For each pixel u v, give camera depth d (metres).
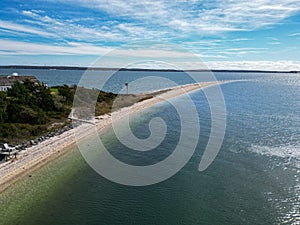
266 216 24.91
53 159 38.88
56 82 153.12
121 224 23.78
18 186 30.67
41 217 24.83
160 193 29.27
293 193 28.86
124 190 30.00
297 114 76.31
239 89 170.50
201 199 27.94
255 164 36.88
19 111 53.22
